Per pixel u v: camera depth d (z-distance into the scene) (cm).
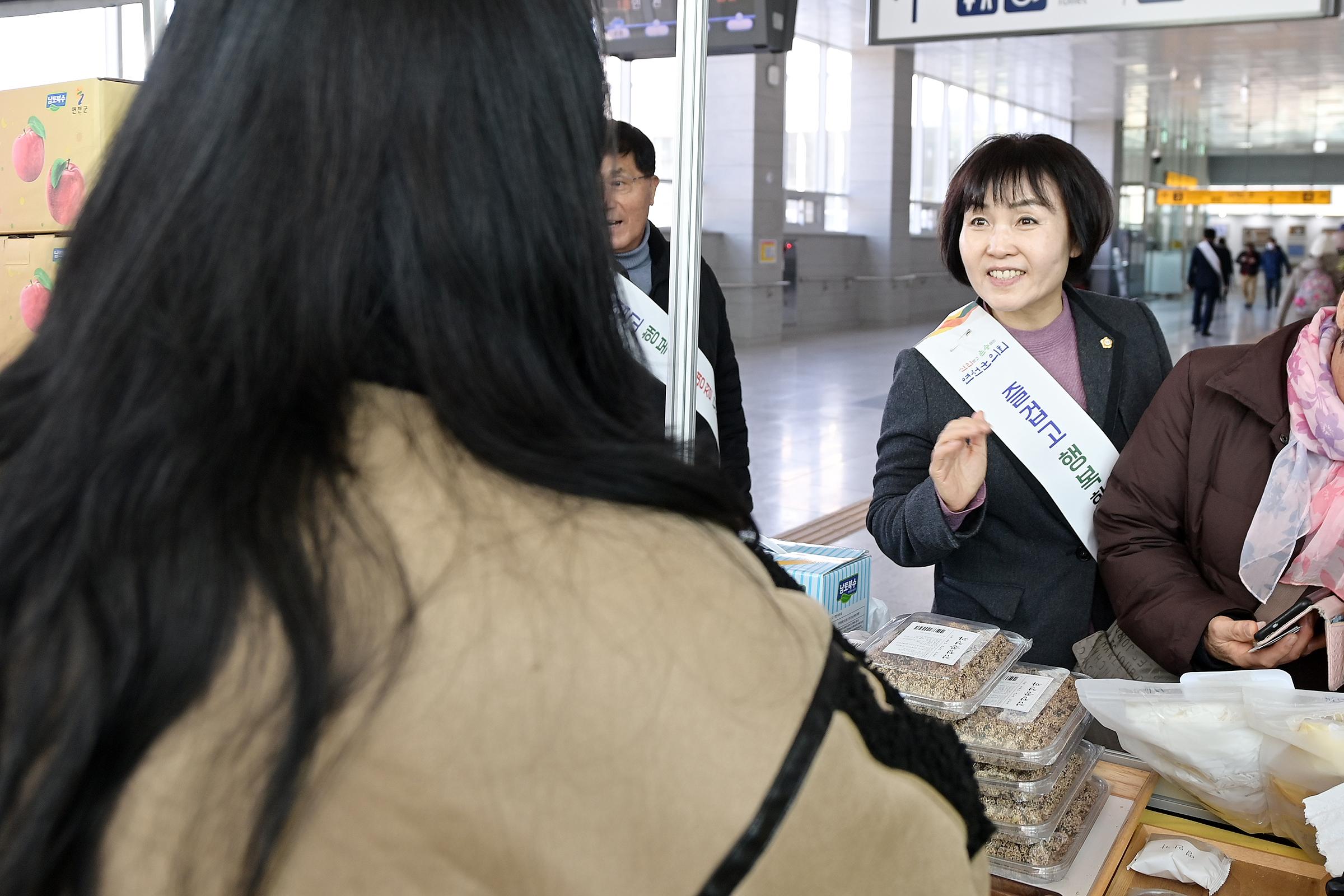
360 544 41
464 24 45
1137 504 176
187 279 42
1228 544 167
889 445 193
